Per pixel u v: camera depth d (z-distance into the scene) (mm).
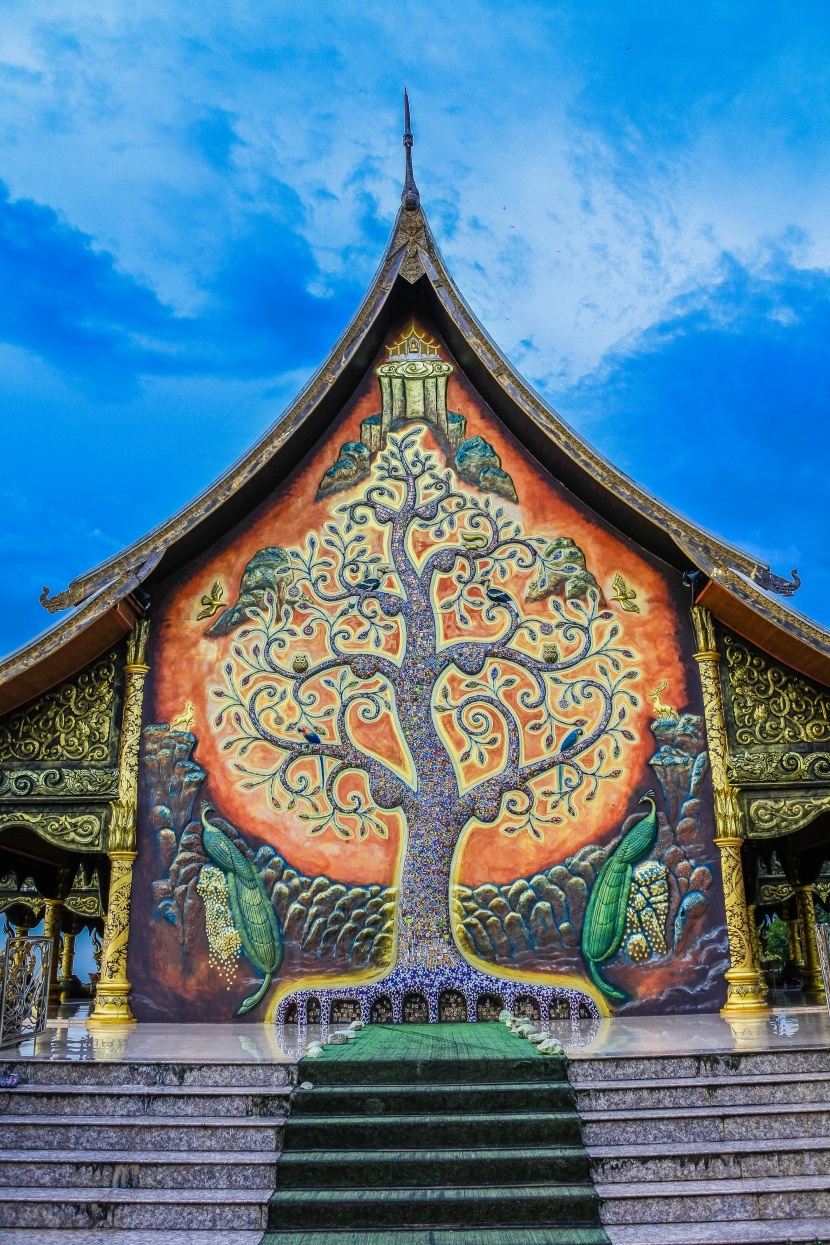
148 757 8867
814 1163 4738
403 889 8469
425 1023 7949
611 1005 8172
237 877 8570
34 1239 4375
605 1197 4473
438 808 8672
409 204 9906
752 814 8570
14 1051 6148
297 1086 5340
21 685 8453
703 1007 8164
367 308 9461
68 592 8617
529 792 8734
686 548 8539
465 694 9008
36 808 8719
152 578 9211
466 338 9461
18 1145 5062
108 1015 8141
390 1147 4891
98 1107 5281
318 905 8477
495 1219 4410
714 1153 4719
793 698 8750
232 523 9500
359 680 9086
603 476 8875
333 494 9656
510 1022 7242
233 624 9258
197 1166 4754
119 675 9062
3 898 13078
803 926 14516
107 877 11297
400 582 9367
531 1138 4898
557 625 9188
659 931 8359
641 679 8984
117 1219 4531
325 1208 4453
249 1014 8227
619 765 8781
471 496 9617
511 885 8484
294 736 8938
